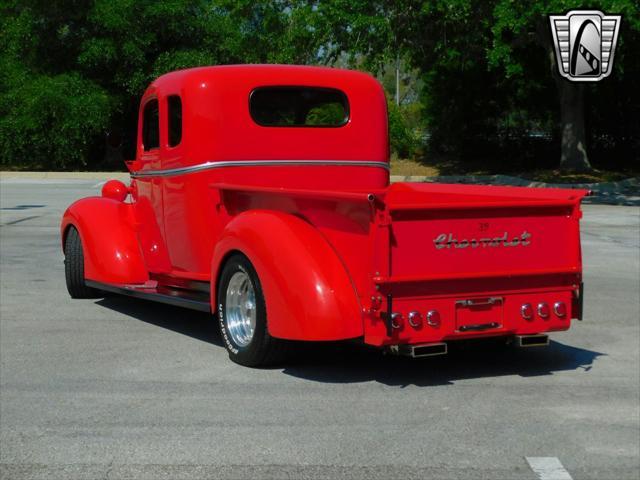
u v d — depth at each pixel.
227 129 7.39
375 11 28.06
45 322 8.13
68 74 33.00
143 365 6.62
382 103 8.09
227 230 6.48
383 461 4.64
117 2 32.06
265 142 7.53
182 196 7.51
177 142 7.60
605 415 5.49
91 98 31.66
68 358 6.81
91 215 8.54
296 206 6.22
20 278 10.53
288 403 5.68
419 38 28.59
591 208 20.94
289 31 31.42
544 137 34.09
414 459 4.68
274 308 6.05
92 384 6.09
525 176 29.53
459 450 4.83
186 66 32.91
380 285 5.66
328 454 4.75
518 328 6.11
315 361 6.79
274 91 7.58
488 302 6.00
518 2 24.67
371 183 8.05
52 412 5.46
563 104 29.64
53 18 32.69
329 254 5.95
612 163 32.78
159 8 32.66
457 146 34.88
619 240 14.61
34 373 6.37
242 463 4.60
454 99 33.97
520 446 4.91
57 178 30.91
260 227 6.20
